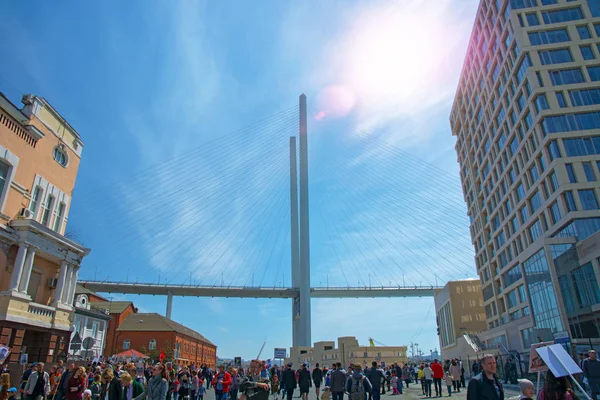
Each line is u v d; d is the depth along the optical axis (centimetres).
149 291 10169
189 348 7794
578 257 3803
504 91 5394
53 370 1692
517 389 2680
